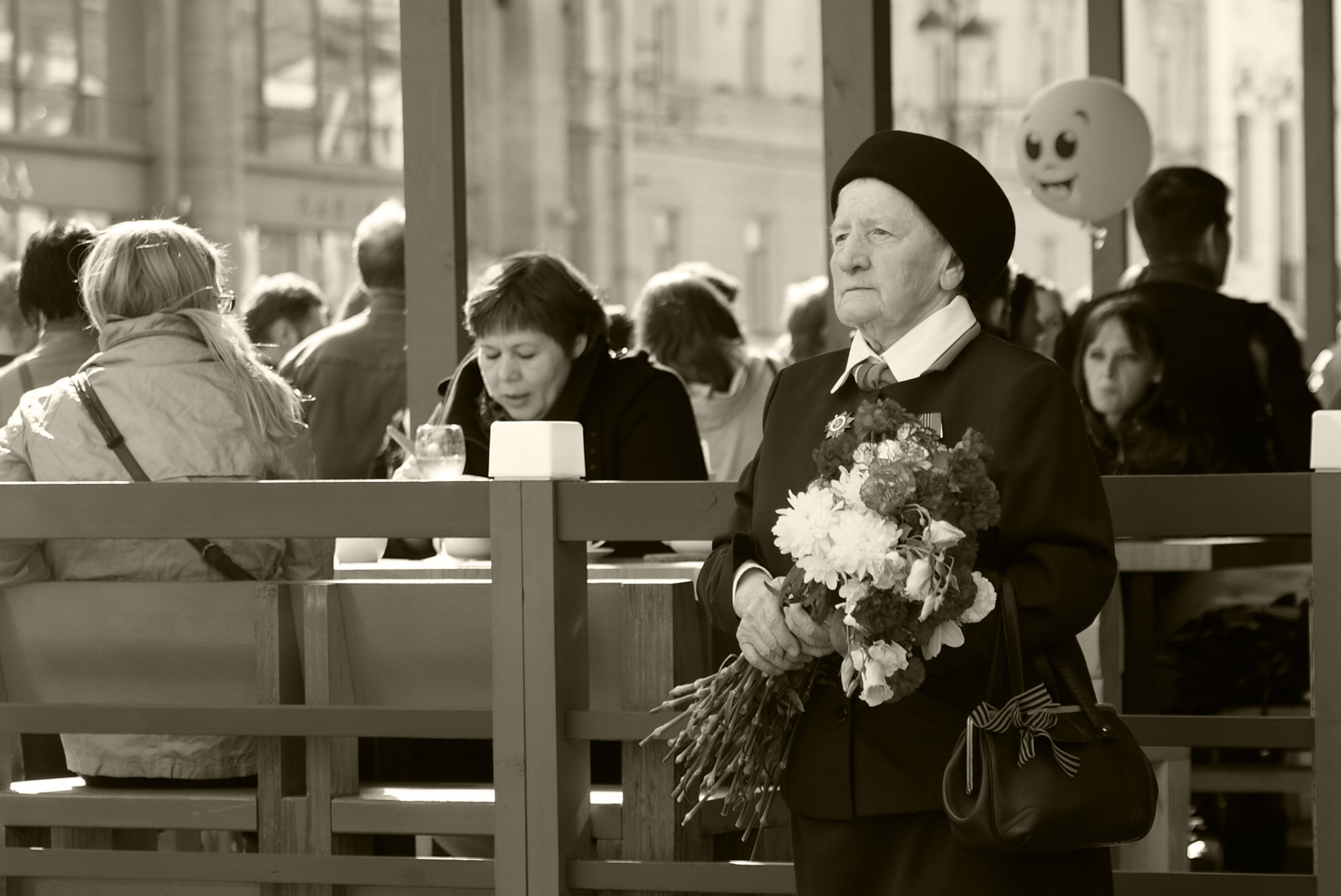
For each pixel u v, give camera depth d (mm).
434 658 7020
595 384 9164
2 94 51031
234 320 7602
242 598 6977
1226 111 83625
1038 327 15992
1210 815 10328
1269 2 82500
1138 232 12258
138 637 7129
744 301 73875
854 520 4625
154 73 54750
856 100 10344
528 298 8906
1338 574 5797
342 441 12766
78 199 52938
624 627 6539
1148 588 9773
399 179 63188
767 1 74125
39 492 6684
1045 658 4910
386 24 62750
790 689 5078
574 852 6406
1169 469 10547
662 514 6242
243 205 57812
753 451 13156
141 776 7184
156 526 6621
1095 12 16281
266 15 58812
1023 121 15383
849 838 5000
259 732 6637
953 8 43812
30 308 10633
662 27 69875
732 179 73125
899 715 4930
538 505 6289
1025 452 4816
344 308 14695
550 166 65750
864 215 5051
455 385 9586
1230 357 11320
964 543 4625
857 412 4844
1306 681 9914
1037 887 4867
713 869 6297
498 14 65000
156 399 7227
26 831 7273
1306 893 5922
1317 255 17719
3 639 7297
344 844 6922
